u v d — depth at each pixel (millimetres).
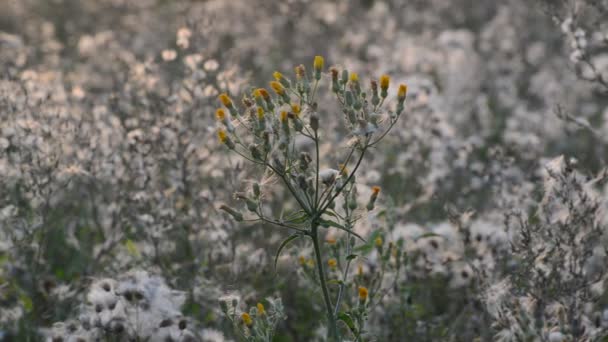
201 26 7211
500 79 11102
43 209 5457
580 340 3994
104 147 6055
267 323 3924
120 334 4090
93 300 4148
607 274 4348
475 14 14977
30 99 6078
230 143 3814
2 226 5410
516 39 12938
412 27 13984
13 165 5492
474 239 5262
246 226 6379
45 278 5715
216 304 5305
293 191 3742
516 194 6227
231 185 5785
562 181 4477
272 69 11219
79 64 10547
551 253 4406
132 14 14398
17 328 5297
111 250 5859
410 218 6609
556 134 8664
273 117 3771
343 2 14375
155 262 5531
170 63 7793
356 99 3775
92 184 6250
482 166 6676
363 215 4102
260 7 13883
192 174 6059
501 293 4484
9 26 13805
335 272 4922
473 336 5047
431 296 5926
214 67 6453
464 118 9531
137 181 5871
